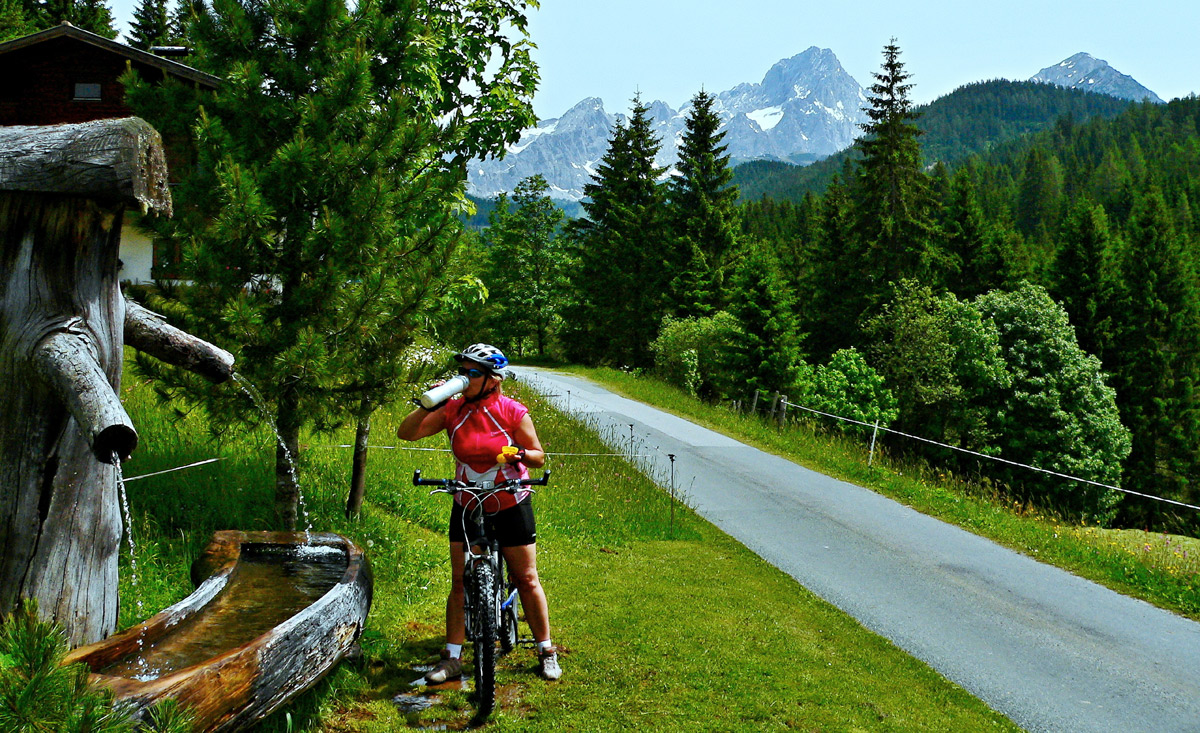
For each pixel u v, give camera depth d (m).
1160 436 51.28
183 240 5.60
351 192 5.89
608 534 9.85
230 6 6.05
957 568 9.93
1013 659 7.08
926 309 39.72
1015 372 38.47
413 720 4.36
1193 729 5.93
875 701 5.43
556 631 5.84
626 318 51.38
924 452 39.25
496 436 4.77
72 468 3.49
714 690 5.05
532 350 63.78
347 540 5.63
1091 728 5.81
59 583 3.47
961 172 58.00
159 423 8.77
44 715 2.02
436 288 6.03
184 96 6.03
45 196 3.29
